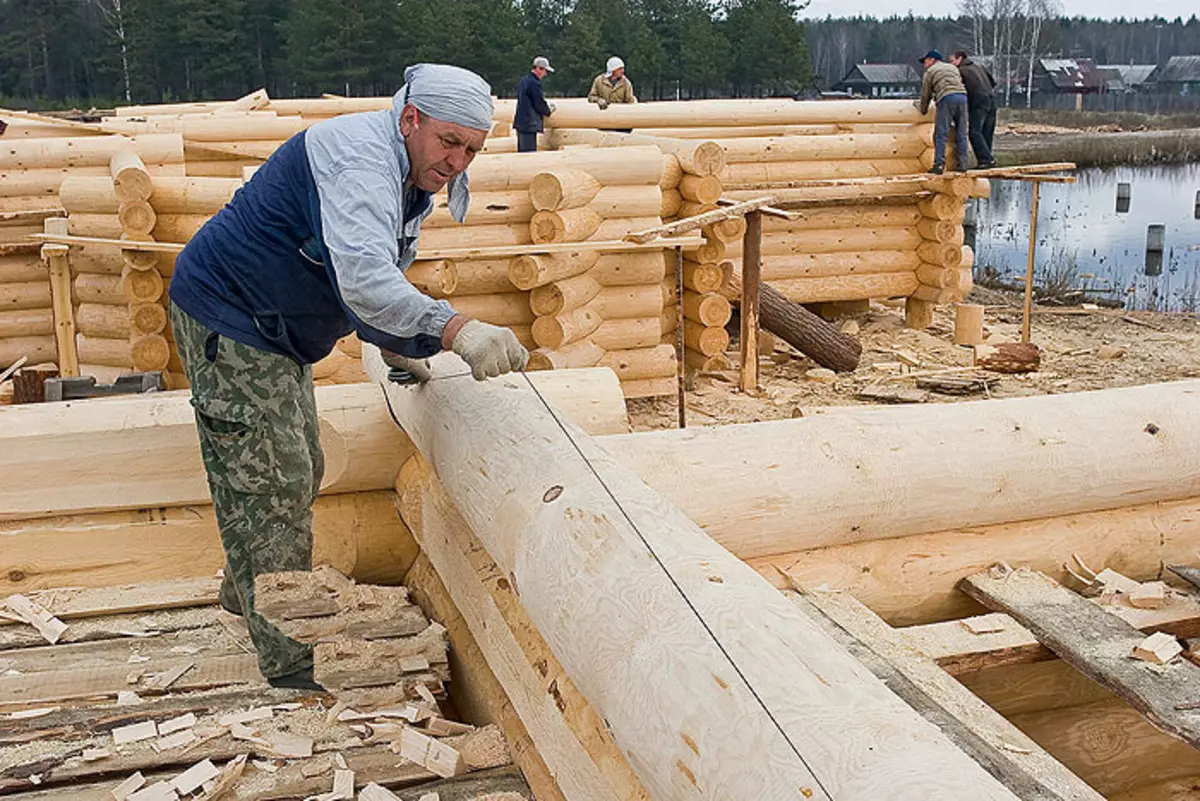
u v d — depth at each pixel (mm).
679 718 1877
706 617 2025
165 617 3721
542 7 58625
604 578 2273
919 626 3273
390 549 4156
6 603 3713
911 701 2672
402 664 3404
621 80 13773
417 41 48531
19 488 3734
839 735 1672
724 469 3432
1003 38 73438
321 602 3570
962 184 11102
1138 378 10164
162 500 3840
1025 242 20156
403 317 2719
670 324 9445
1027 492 3637
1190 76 85062
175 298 3008
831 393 9633
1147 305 14555
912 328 12203
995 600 3346
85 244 8539
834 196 11133
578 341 8359
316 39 48312
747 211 8906
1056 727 3553
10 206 10867
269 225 2887
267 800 2775
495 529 2783
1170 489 3785
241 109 14719
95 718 3109
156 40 49906
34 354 10391
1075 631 3078
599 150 8492
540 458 2805
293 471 3125
